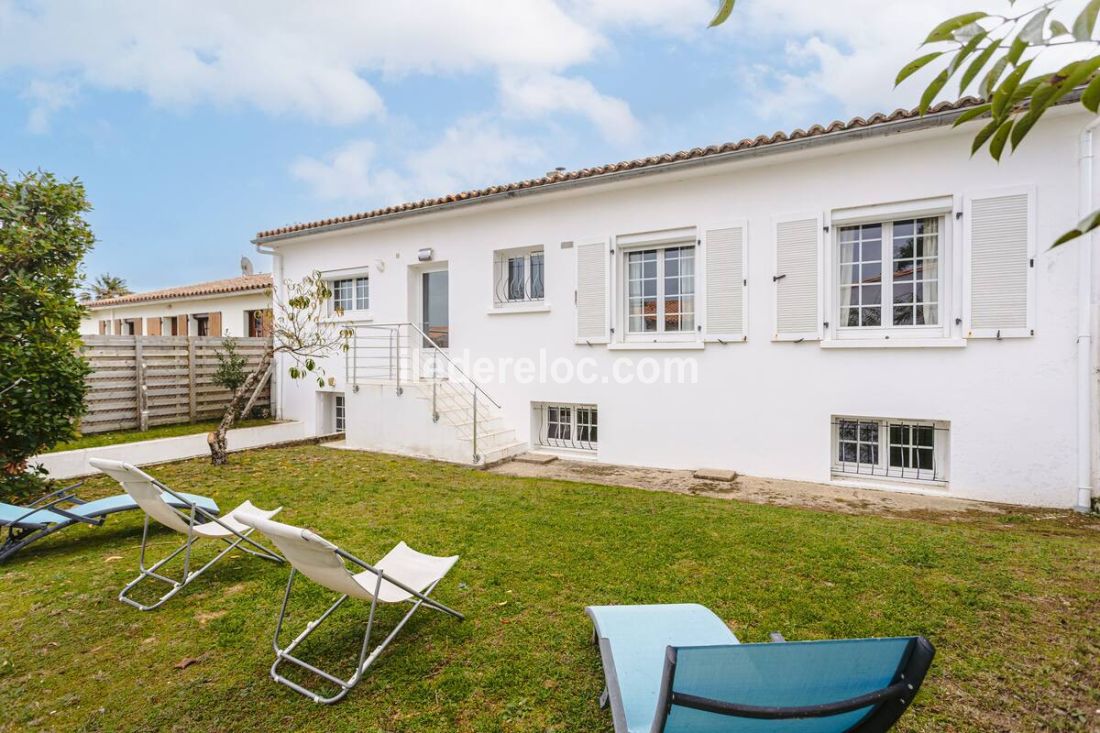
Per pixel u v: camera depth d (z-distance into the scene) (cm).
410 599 317
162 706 273
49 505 489
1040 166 615
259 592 398
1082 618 347
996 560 440
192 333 1792
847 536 503
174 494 391
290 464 856
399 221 1066
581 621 351
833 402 727
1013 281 627
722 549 472
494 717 262
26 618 362
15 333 618
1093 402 600
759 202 766
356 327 1101
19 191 657
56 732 254
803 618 351
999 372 638
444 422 890
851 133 661
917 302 696
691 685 169
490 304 1001
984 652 311
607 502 631
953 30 135
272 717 265
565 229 918
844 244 735
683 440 828
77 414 684
